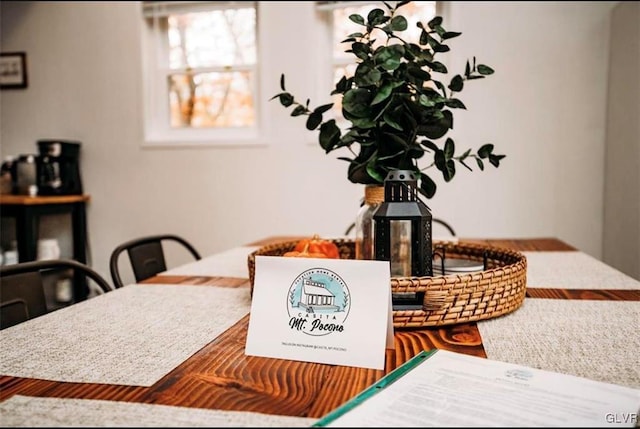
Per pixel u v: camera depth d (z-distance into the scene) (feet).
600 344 2.34
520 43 8.35
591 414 1.59
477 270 3.59
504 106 8.46
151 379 1.98
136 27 9.89
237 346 2.38
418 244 2.82
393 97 2.86
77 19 10.16
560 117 8.29
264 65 9.29
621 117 7.52
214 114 10.09
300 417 1.64
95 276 4.02
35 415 1.67
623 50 7.45
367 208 3.23
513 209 8.55
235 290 3.61
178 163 9.88
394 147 3.07
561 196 8.38
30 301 3.58
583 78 8.16
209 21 9.96
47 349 2.35
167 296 3.43
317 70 9.18
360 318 2.20
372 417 1.58
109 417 1.65
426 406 1.66
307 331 2.25
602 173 8.19
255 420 1.62
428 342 2.40
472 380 1.87
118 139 10.14
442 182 8.75
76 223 10.05
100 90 10.15
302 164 9.30
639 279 6.89
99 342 2.45
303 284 2.31
